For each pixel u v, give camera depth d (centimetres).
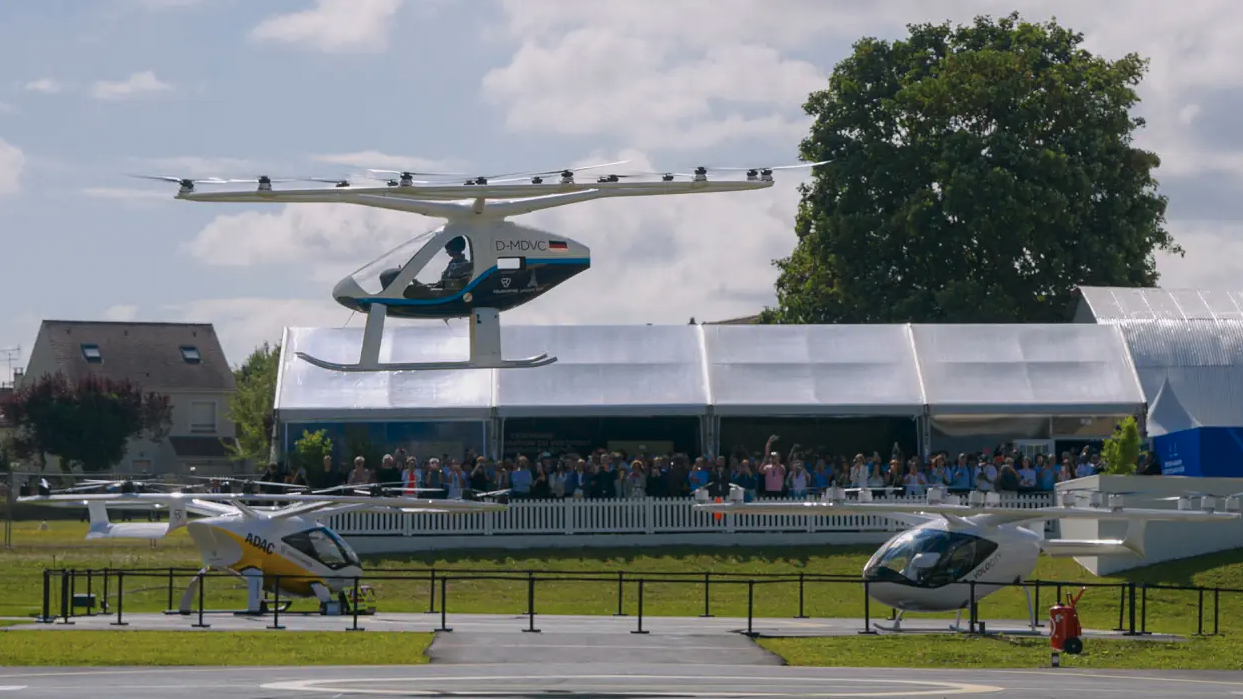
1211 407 6650
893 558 4047
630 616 4628
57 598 4962
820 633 3953
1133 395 6384
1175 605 4934
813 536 5788
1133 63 9069
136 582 5325
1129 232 8800
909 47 9138
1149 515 4122
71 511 7612
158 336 12444
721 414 6238
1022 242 8556
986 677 3169
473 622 4259
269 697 2728
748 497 5769
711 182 3762
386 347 6488
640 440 6475
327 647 3550
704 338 6575
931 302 8594
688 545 5766
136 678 3023
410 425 6209
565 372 6369
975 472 5766
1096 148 8750
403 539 5759
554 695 2802
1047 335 6694
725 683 3003
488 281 4000
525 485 5862
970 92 8631
